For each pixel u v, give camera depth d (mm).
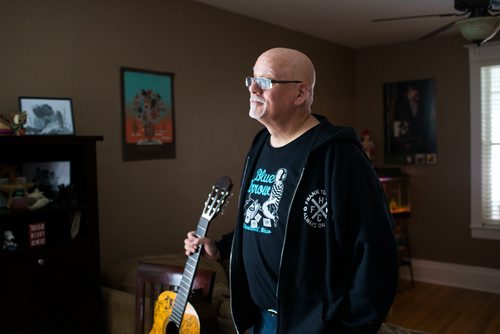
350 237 1191
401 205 4945
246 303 1461
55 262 2152
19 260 2018
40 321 2102
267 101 1296
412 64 5105
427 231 5086
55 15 2586
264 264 1324
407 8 3770
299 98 1305
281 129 1345
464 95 4789
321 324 1188
